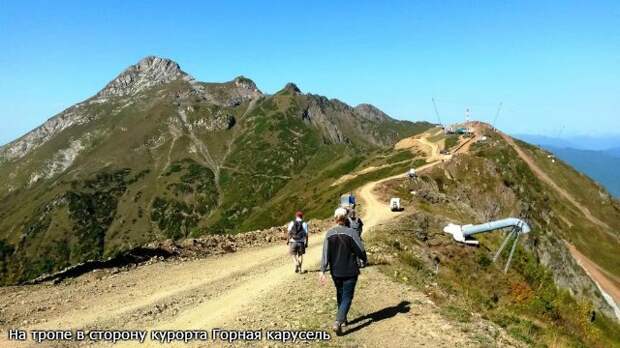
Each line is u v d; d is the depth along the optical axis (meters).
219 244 26.47
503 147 136.00
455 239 36.22
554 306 26.48
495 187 89.94
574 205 133.00
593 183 147.62
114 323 12.48
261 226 121.69
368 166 134.88
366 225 38.78
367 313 11.77
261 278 18.20
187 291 16.27
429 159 112.12
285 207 126.94
